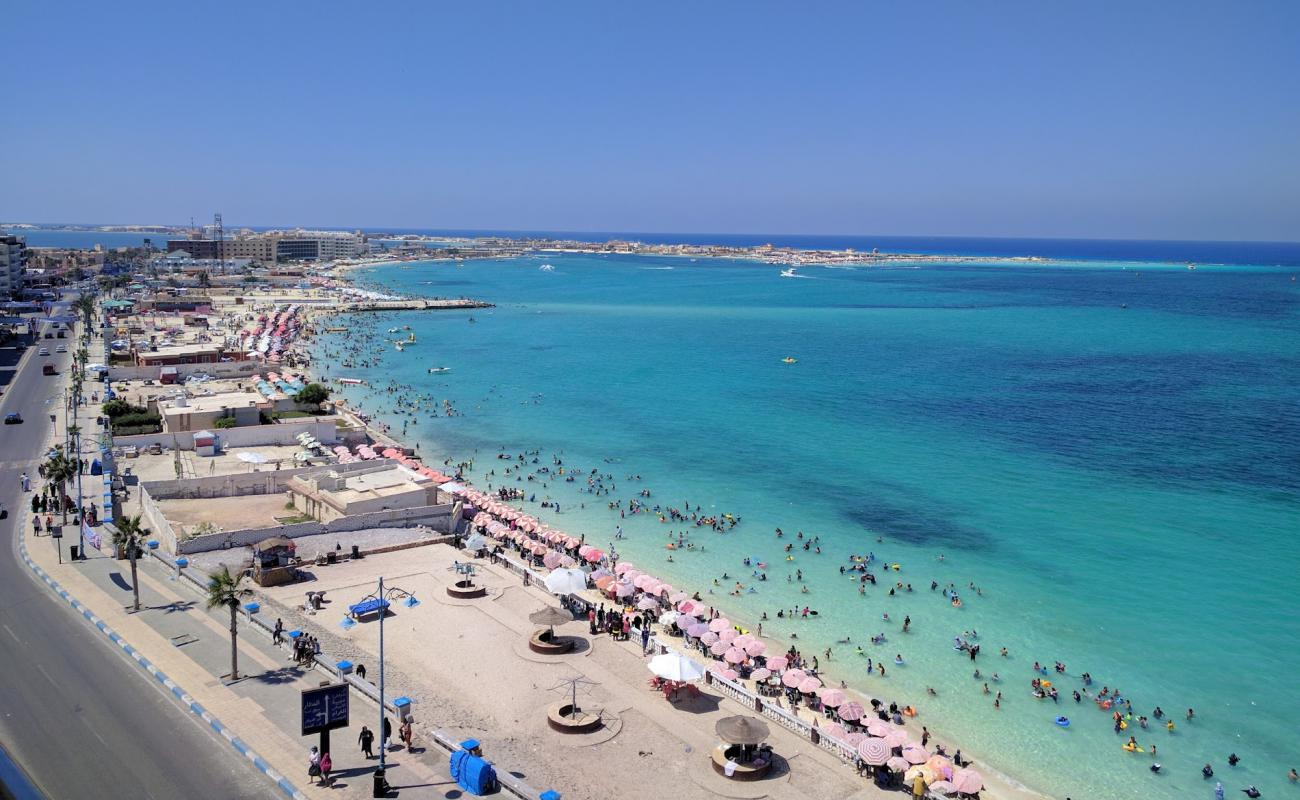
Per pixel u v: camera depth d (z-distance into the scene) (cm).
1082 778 4866
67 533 7188
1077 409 14300
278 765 4103
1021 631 6631
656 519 9100
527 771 4275
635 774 4341
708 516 9188
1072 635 6569
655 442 12300
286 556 6625
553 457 11494
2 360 15425
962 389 16075
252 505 8162
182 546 6806
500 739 4562
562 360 19575
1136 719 5459
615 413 14162
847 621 6775
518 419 13712
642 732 4747
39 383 13512
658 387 16388
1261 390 15788
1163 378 17050
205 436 9675
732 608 6981
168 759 4100
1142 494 9888
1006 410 14262
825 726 5153
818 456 11544
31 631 5400
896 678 5925
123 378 13775
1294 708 5600
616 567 7331
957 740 5209
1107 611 6969
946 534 8681
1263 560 7975
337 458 9606
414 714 4731
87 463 9131
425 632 5809
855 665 6097
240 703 4638
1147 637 6531
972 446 12019
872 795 4319
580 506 9500
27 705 4500
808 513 9306
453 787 4053
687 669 4997
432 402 14850
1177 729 5353
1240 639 6506
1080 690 5797
